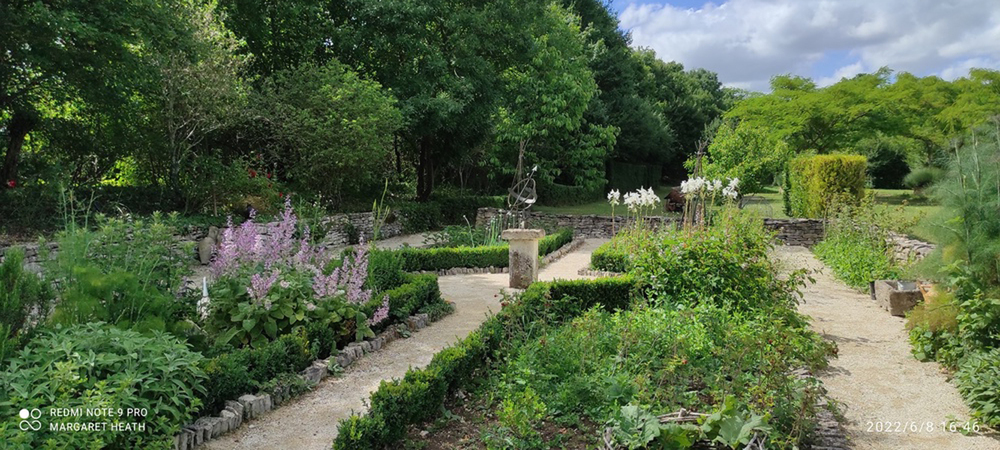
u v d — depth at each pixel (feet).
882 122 76.59
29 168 39.34
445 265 38.14
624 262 32.50
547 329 19.72
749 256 23.34
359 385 17.72
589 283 25.52
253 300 18.75
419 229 62.69
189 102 41.98
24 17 31.55
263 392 15.90
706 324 19.08
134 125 41.86
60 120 40.47
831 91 76.28
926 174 52.06
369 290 21.58
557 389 15.17
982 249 18.43
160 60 39.11
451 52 64.13
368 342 20.85
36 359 11.97
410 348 21.34
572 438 13.52
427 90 60.85
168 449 12.27
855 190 54.44
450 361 15.97
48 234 33.22
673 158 146.30
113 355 12.64
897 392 17.10
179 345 14.06
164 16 35.81
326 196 54.13
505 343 18.69
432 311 25.44
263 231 41.09
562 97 73.97
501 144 77.82
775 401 13.62
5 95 36.09
